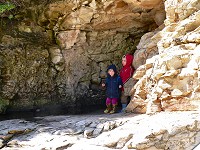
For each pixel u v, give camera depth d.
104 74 8.74
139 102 5.95
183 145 4.16
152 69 5.71
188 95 4.93
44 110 7.76
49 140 4.83
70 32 7.97
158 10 7.45
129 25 8.20
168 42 5.73
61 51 8.17
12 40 7.52
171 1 6.10
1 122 5.98
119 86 6.70
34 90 7.92
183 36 5.54
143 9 7.44
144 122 4.83
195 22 5.55
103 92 8.81
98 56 8.64
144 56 6.70
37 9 7.50
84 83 8.59
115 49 8.73
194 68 4.88
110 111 6.71
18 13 7.45
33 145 4.71
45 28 7.87
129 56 7.00
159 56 5.59
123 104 6.88
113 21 7.92
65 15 7.59
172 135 4.18
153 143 4.12
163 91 5.20
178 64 5.19
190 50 5.21
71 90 8.37
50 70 8.17
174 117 4.70
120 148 4.26
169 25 6.02
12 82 7.54
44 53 8.02
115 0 7.15
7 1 7.12
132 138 4.29
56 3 7.30
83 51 8.41
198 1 5.70
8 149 4.68
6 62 7.45
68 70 8.32
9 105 7.53
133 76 6.36
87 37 8.27
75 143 4.62
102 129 5.02
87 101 8.55
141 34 8.65
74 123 5.59
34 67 7.87
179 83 5.06
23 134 5.25
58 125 5.59
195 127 4.21
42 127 5.46
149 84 5.73
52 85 8.19
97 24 7.93
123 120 5.21
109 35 8.44
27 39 7.74
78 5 7.29
